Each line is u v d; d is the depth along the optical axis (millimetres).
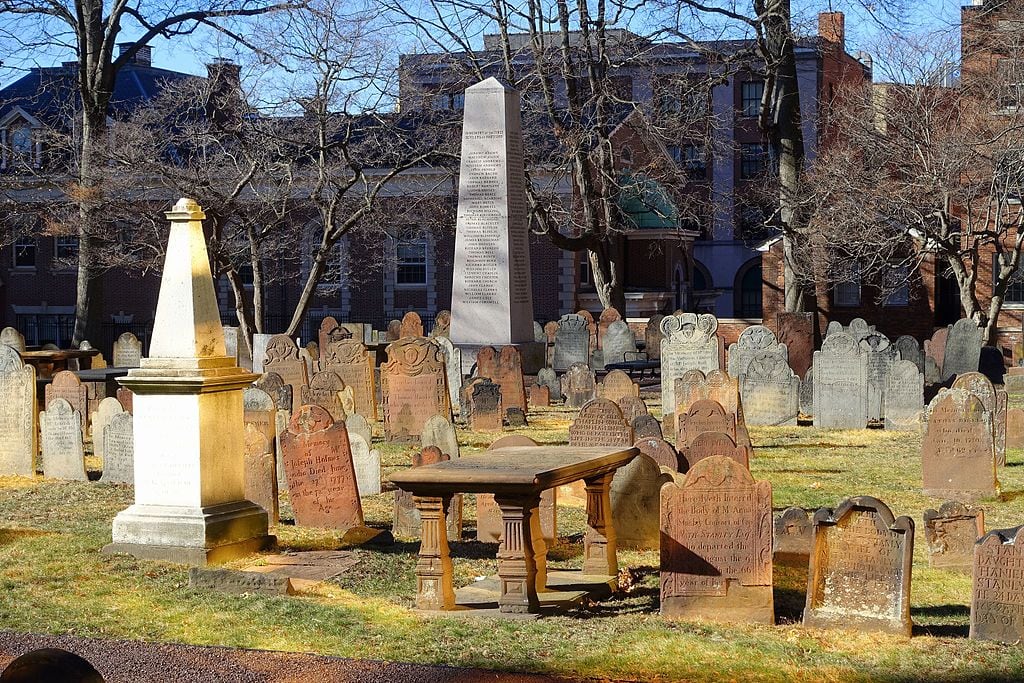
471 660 9609
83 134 44688
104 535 14258
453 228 58438
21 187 46219
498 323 31922
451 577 11328
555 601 11195
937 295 51750
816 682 9172
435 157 41000
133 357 35031
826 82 68438
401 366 23531
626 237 62500
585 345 38219
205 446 13188
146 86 61875
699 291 82188
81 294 43969
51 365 32781
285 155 39562
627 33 44562
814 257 41000
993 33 35000
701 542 10906
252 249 39625
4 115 54406
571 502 16922
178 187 37469
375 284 60969
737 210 80812
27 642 10008
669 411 26719
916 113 37500
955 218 38906
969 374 18891
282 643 10117
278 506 15562
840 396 25125
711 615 10898
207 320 13469
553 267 58406
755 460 21297
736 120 74125
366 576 12477
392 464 20969
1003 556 10148
